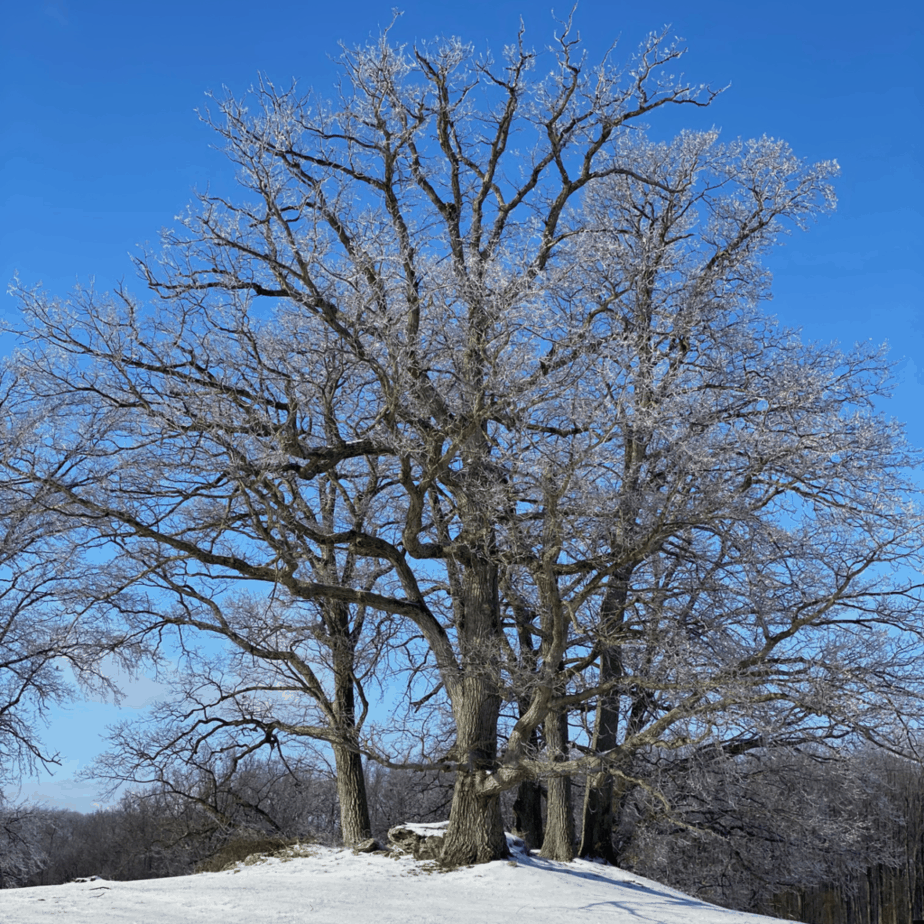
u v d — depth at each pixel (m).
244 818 25.44
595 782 18.28
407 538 16.73
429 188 19.11
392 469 19.53
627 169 20.45
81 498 15.84
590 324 17.25
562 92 19.47
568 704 16.22
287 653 20.59
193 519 18.25
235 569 16.92
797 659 14.66
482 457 15.76
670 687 14.87
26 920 10.25
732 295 19.03
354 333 14.61
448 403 16.80
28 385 16.94
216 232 15.45
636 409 14.52
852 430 16.02
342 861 17.84
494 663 16.80
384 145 16.59
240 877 16.28
